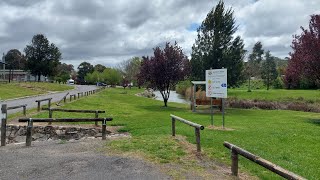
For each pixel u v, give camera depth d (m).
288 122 17.08
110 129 14.72
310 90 61.72
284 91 59.66
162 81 29.28
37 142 11.80
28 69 95.69
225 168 7.62
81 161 8.21
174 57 29.11
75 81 129.25
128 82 97.44
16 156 8.88
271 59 96.19
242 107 31.73
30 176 6.93
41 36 94.31
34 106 23.19
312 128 14.57
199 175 6.98
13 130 13.79
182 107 29.22
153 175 6.97
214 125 14.91
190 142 10.47
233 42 33.16
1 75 89.44
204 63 33.19
